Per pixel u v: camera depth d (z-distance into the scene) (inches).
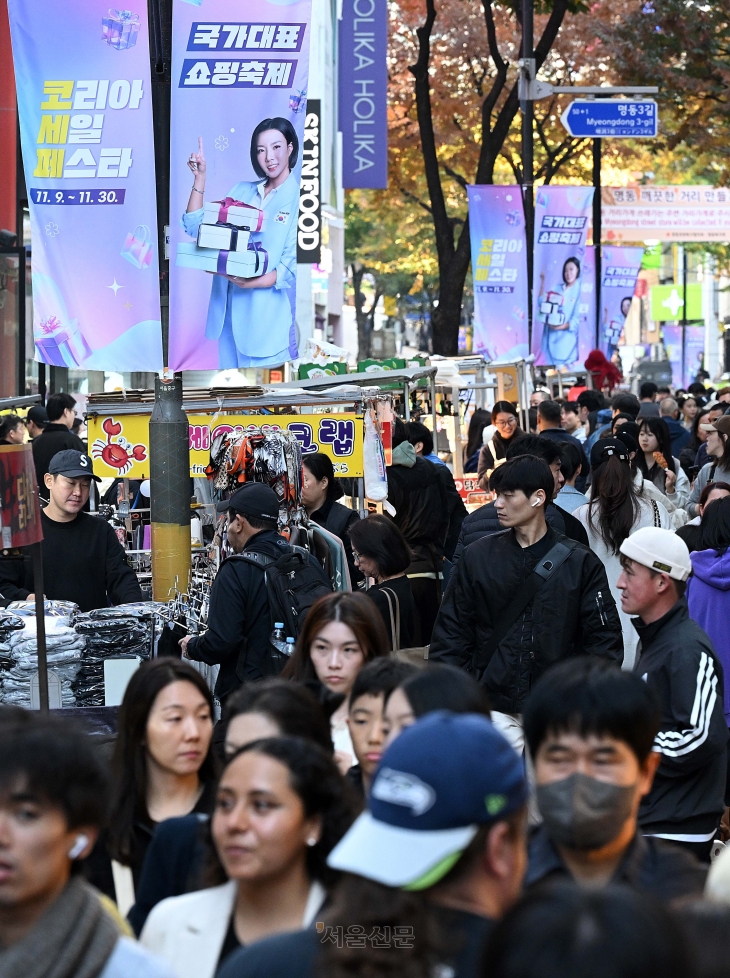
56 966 221.1
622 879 266.7
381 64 1683.1
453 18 2974.9
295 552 550.0
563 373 3031.5
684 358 4970.5
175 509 622.5
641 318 7746.1
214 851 265.9
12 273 585.3
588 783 266.8
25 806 224.8
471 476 1374.3
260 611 535.2
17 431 493.0
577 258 1959.9
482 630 542.0
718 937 162.9
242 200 599.8
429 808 189.6
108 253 593.6
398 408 1056.8
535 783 278.2
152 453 621.9
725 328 4594.0
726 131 2623.0
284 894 256.1
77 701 549.0
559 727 271.3
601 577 536.1
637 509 674.2
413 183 3221.0
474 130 3048.7
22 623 540.1
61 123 588.1
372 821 193.2
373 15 1676.9
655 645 430.6
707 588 604.7
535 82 1918.1
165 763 339.3
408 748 194.9
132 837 338.0
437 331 2289.6
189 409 738.8
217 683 546.0
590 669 278.2
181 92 591.5
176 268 599.5
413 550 829.2
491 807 191.9
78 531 640.4
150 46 604.1
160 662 347.9
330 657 418.9
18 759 226.2
